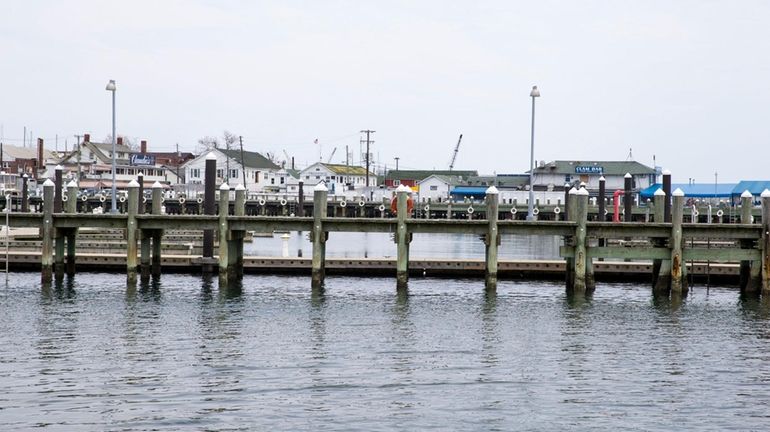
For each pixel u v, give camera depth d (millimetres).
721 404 39750
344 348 49312
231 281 73938
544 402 39688
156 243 76000
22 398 39344
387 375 43719
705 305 64438
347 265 80812
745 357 48281
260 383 42062
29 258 82125
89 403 38781
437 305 63719
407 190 69125
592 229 68562
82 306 61625
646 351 49500
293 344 50156
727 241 114188
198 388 41125
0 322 55625
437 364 45969
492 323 57031
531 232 68875
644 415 38156
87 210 149125
